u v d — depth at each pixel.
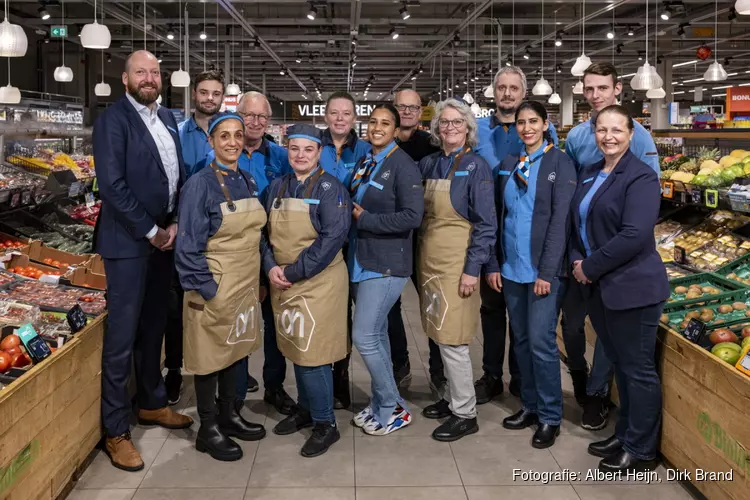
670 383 3.05
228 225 2.97
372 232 3.21
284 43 20.14
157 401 3.54
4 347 2.77
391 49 20.42
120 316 3.11
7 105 6.36
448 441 3.40
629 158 2.95
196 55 22.06
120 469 3.09
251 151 3.65
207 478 3.01
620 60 22.75
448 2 14.18
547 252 3.18
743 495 2.48
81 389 2.97
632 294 2.87
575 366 3.81
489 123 3.81
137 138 3.04
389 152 3.22
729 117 9.12
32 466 2.52
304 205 3.08
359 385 4.24
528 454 3.26
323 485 2.95
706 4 14.67
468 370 3.41
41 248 4.59
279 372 3.79
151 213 3.15
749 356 2.51
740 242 4.38
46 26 17.09
